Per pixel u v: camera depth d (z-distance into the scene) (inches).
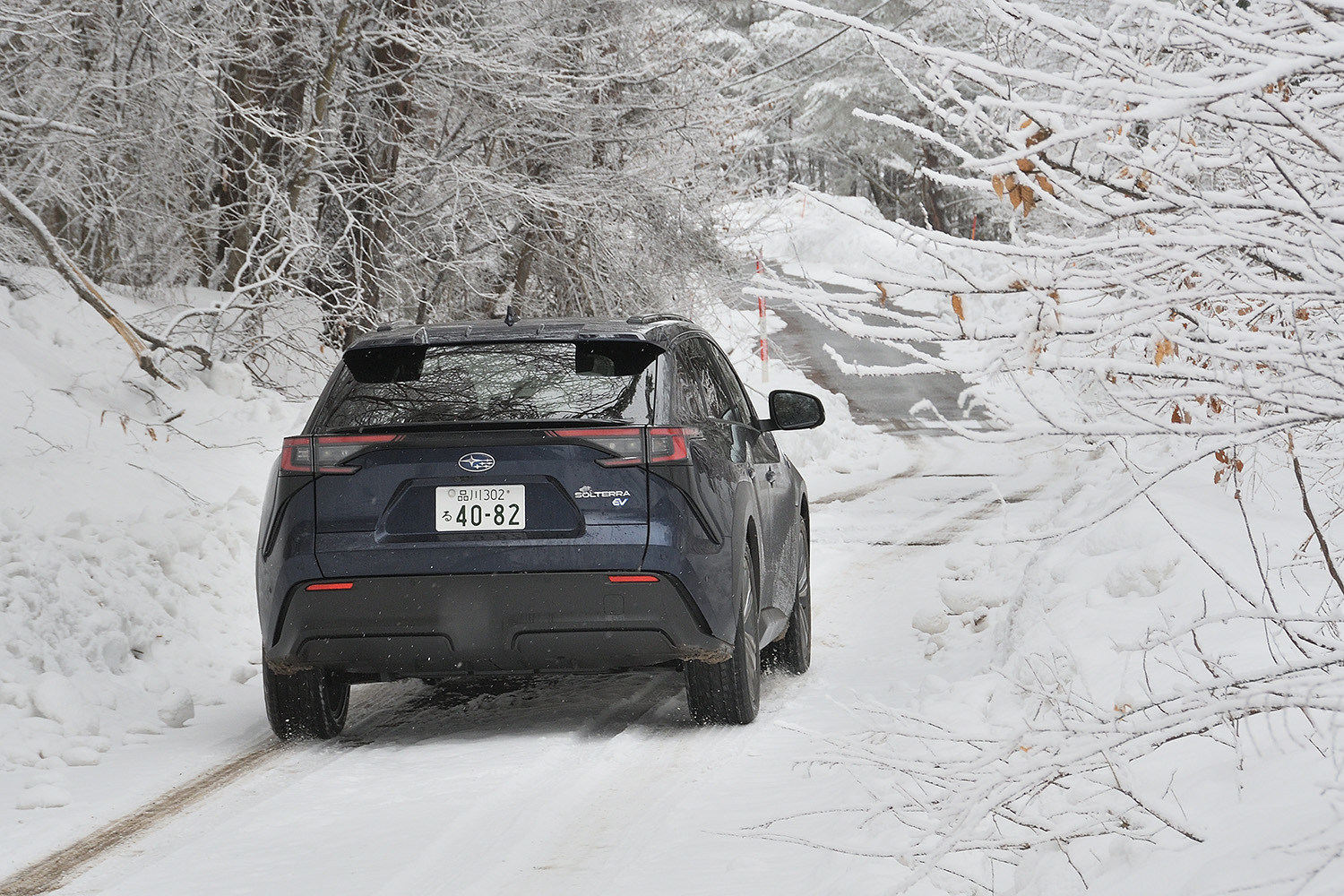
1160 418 385.4
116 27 1716.3
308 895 541.6
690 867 557.9
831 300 362.0
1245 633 625.0
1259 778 429.1
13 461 1238.9
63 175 1694.1
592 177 2166.6
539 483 759.1
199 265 1990.7
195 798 696.4
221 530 1210.0
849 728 786.8
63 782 716.7
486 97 2081.7
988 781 370.0
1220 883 349.1
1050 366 346.3
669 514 758.5
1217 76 322.3
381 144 2033.7
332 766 760.3
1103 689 616.7
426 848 594.6
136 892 553.0
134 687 919.7
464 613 757.9
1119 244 345.4
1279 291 336.5
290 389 1887.3
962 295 356.2
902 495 2181.3
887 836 510.9
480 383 789.9
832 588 1398.9
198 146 1876.2
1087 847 437.4
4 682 834.2
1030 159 350.6
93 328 1662.2
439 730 853.8
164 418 1529.3
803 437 2800.2
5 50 1604.3
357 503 767.1
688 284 2374.5
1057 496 2071.9
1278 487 906.7
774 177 2395.4
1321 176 357.4
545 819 636.7
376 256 1998.0
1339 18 314.0
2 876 578.2
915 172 387.2
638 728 831.7
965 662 948.6
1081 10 435.8
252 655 1067.9
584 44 2167.8
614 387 784.3
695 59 2266.2
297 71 1972.2
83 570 1015.6
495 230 2102.6
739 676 810.8
